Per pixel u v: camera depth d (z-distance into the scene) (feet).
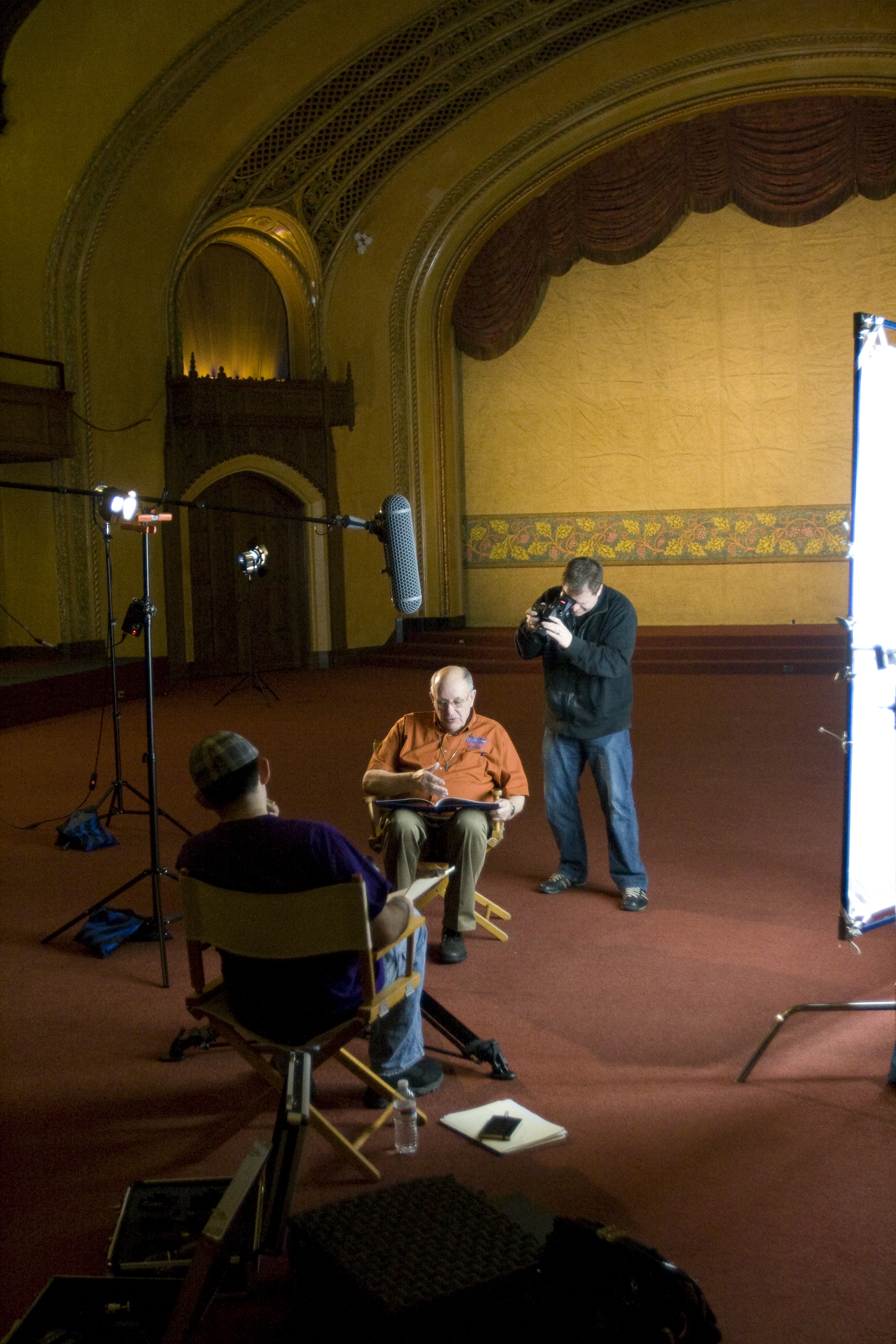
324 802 27.45
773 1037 13.21
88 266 47.34
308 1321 8.95
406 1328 8.13
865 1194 10.66
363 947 10.71
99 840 24.13
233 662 55.21
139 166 46.50
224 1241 8.00
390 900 11.65
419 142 53.88
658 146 54.85
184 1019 15.24
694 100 53.42
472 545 61.87
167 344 51.34
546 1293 8.47
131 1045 14.44
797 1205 10.50
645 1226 10.21
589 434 59.52
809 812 25.31
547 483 60.39
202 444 52.70
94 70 43.01
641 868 19.26
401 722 18.11
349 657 57.72
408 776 16.69
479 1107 12.45
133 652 50.55
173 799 28.73
